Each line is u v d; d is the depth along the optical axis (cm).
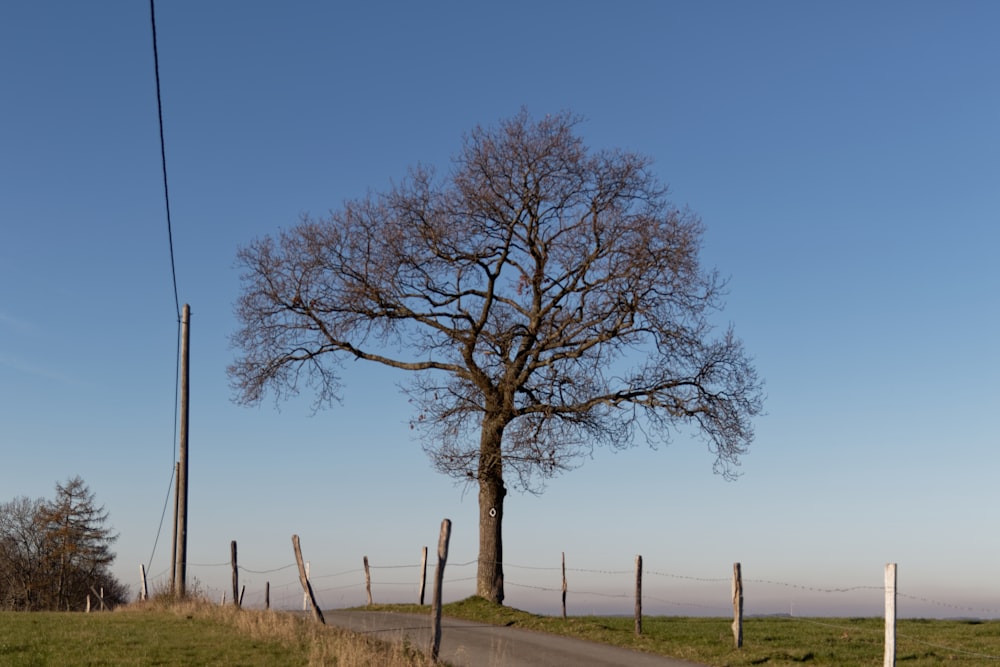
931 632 2564
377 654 1744
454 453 2973
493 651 2008
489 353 2980
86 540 7688
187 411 3130
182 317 3148
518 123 3041
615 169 2992
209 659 1742
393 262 3012
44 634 2055
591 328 2938
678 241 2862
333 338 3128
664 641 2170
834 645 2206
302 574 2344
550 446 2866
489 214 3006
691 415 2911
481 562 2989
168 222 2338
